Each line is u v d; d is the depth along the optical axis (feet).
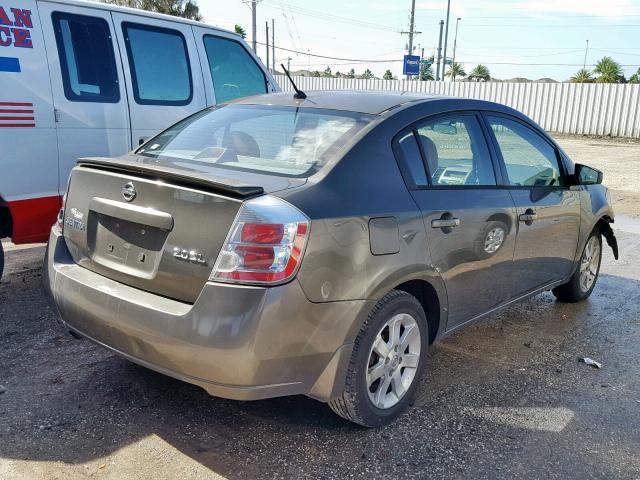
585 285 17.95
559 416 11.49
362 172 10.12
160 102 18.86
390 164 10.62
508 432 10.83
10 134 15.06
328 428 10.67
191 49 19.95
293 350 8.85
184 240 9.01
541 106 100.07
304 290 8.77
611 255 24.41
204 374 8.75
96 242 10.41
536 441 10.58
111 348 9.90
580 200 16.02
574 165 15.78
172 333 8.80
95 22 17.08
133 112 18.03
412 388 11.14
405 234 10.27
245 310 8.41
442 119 12.10
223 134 11.80
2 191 15.10
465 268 11.84
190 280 8.94
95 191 10.41
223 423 10.69
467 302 12.30
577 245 16.37
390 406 10.71
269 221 8.53
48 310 15.55
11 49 14.97
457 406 11.68
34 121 15.53
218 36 21.09
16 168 15.30
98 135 17.13
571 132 97.91
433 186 11.30
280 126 11.48
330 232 9.07
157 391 11.68
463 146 12.39
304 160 10.23
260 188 8.95
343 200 9.52
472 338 15.17
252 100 13.24
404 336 10.77
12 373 12.14
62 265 10.84
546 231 14.47
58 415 10.70
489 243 12.37
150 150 12.14
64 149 16.33
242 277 8.49
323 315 9.06
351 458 9.83
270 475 9.33
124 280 9.86
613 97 93.40
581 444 10.56
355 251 9.40
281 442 10.19
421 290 11.57
